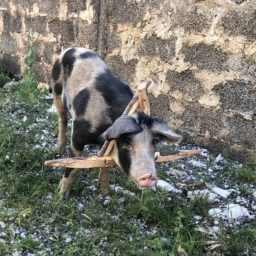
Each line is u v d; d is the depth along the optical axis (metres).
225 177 4.74
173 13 5.41
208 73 5.24
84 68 4.07
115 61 6.22
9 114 6.00
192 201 4.11
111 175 4.48
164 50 5.60
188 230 3.66
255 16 4.74
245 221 3.99
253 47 4.82
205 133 5.40
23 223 3.67
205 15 5.13
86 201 4.05
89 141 3.82
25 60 7.39
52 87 4.62
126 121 3.04
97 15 6.29
